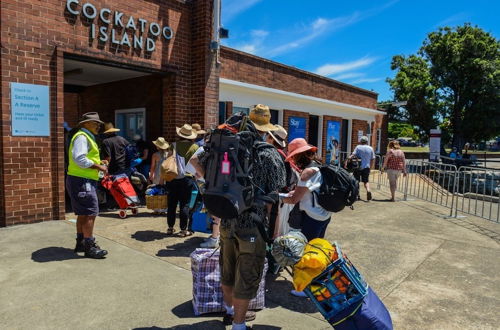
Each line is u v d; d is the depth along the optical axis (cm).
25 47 586
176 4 802
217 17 823
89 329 307
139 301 359
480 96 2311
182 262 466
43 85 609
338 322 266
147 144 879
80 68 837
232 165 271
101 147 739
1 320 315
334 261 266
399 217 783
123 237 563
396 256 521
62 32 627
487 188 1175
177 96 823
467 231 674
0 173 577
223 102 1034
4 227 581
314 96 1397
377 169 1862
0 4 557
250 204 273
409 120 2520
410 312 360
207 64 827
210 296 339
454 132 2453
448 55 2312
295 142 396
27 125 594
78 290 375
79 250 487
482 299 390
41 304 344
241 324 292
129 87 955
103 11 674
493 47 2245
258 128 328
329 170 371
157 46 772
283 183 289
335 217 765
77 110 1161
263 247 289
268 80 1177
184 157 561
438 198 1077
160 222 662
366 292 269
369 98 1791
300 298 389
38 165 610
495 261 507
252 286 287
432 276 450
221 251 311
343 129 1648
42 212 618
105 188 722
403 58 2539
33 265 435
